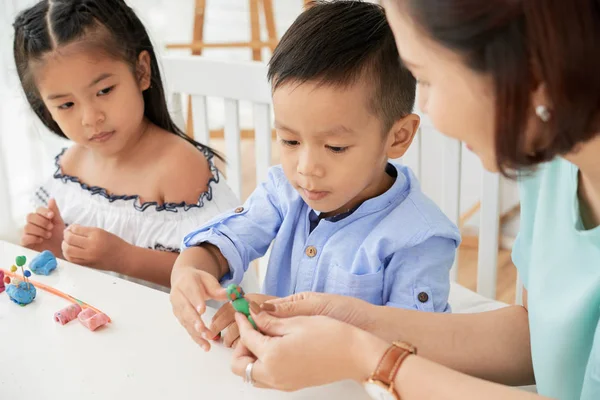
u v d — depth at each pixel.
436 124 0.60
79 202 1.34
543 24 0.48
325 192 0.86
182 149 1.29
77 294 0.92
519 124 0.53
